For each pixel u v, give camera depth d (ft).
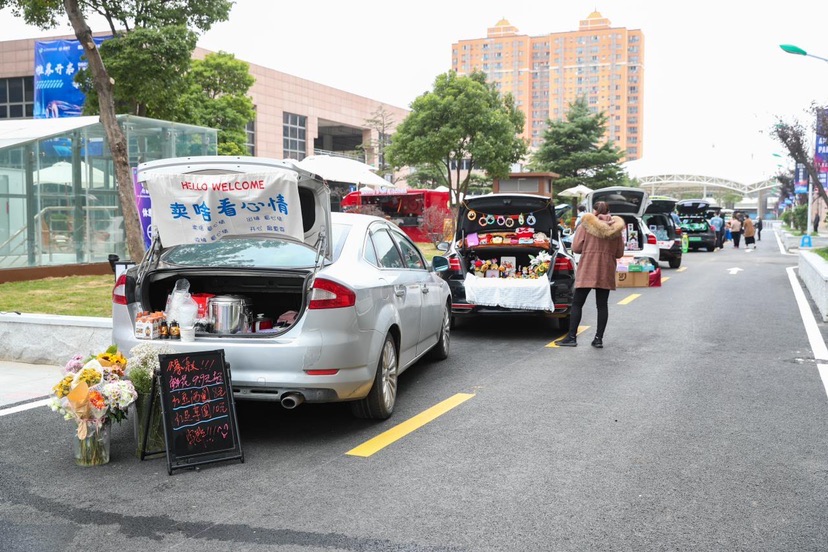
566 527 11.80
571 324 28.96
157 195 16.22
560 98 512.22
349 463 15.01
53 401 15.15
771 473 14.33
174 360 14.96
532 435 16.87
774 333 31.68
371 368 16.97
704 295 46.62
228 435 15.20
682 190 307.37
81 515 12.41
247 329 16.94
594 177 156.66
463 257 31.60
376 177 60.54
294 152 198.90
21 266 45.88
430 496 13.15
